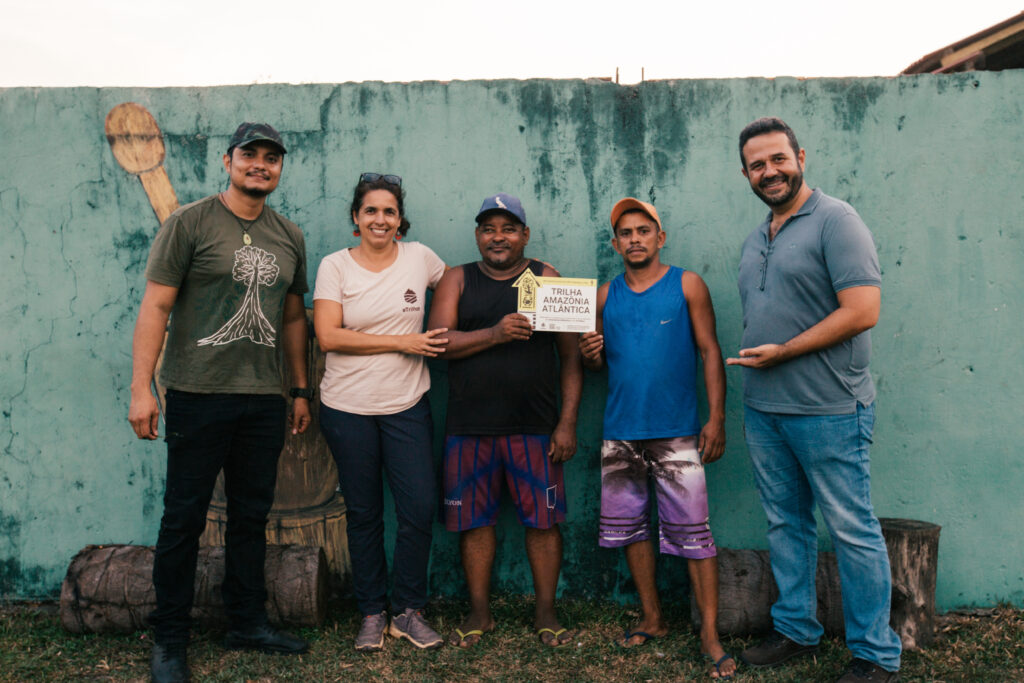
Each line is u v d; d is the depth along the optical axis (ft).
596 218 11.18
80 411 11.45
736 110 10.94
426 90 11.25
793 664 9.20
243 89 11.31
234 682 8.91
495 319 10.10
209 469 9.02
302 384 10.41
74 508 11.50
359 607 10.09
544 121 11.18
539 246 11.27
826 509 8.61
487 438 10.14
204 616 10.07
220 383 8.91
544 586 10.28
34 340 11.44
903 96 10.71
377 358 9.87
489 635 10.18
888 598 8.51
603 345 10.27
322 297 9.87
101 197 11.35
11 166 11.34
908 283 10.79
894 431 10.88
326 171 11.35
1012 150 10.57
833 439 8.43
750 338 8.97
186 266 8.82
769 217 9.25
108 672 9.19
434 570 11.48
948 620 10.53
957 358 10.76
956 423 10.78
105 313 11.39
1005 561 10.78
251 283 9.02
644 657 9.52
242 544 9.55
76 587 10.12
